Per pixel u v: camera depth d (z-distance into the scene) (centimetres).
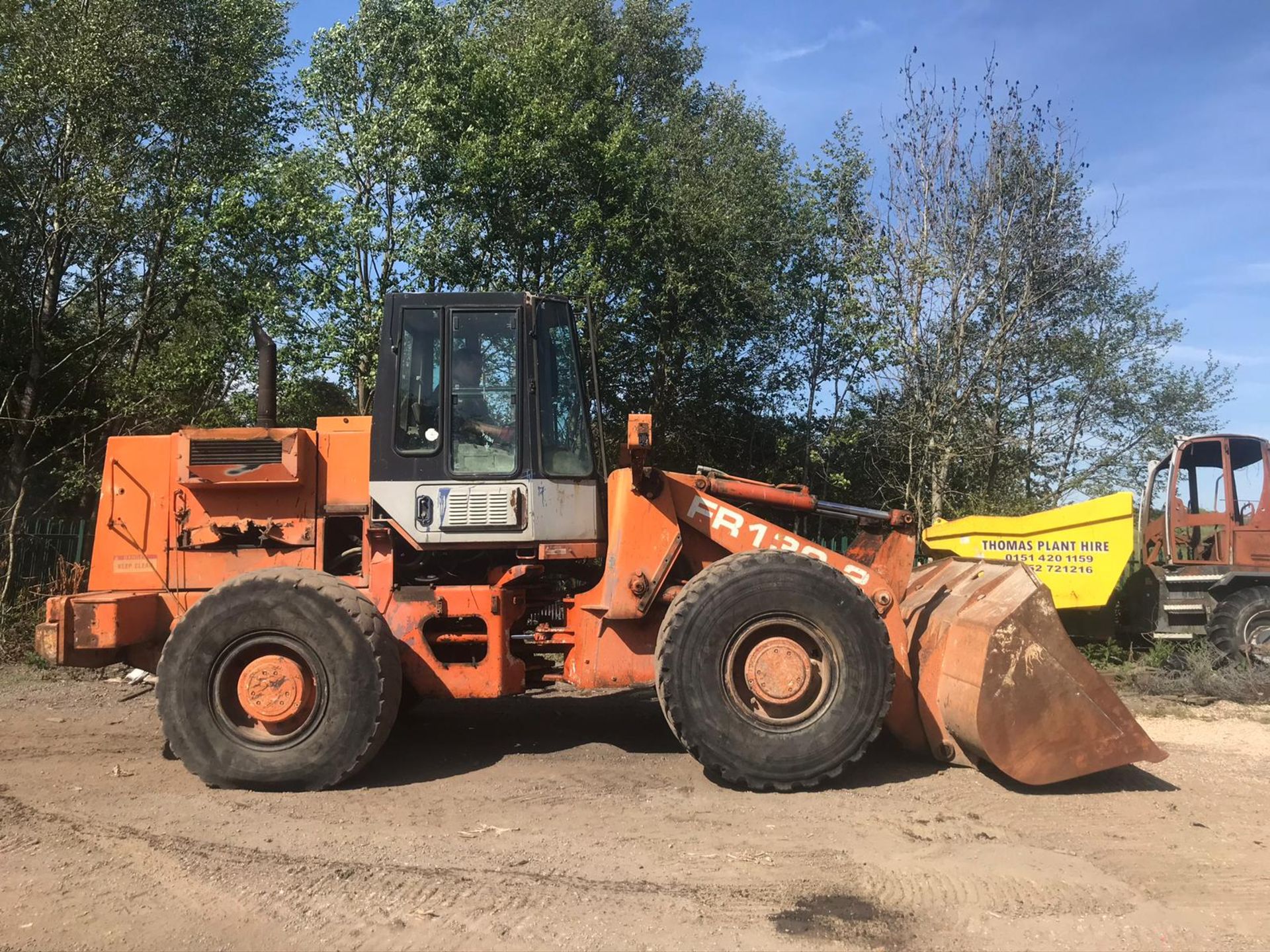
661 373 1700
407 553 610
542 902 379
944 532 984
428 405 595
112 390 1569
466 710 768
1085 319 1602
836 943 346
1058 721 525
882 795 525
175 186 1598
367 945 344
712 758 530
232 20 1698
